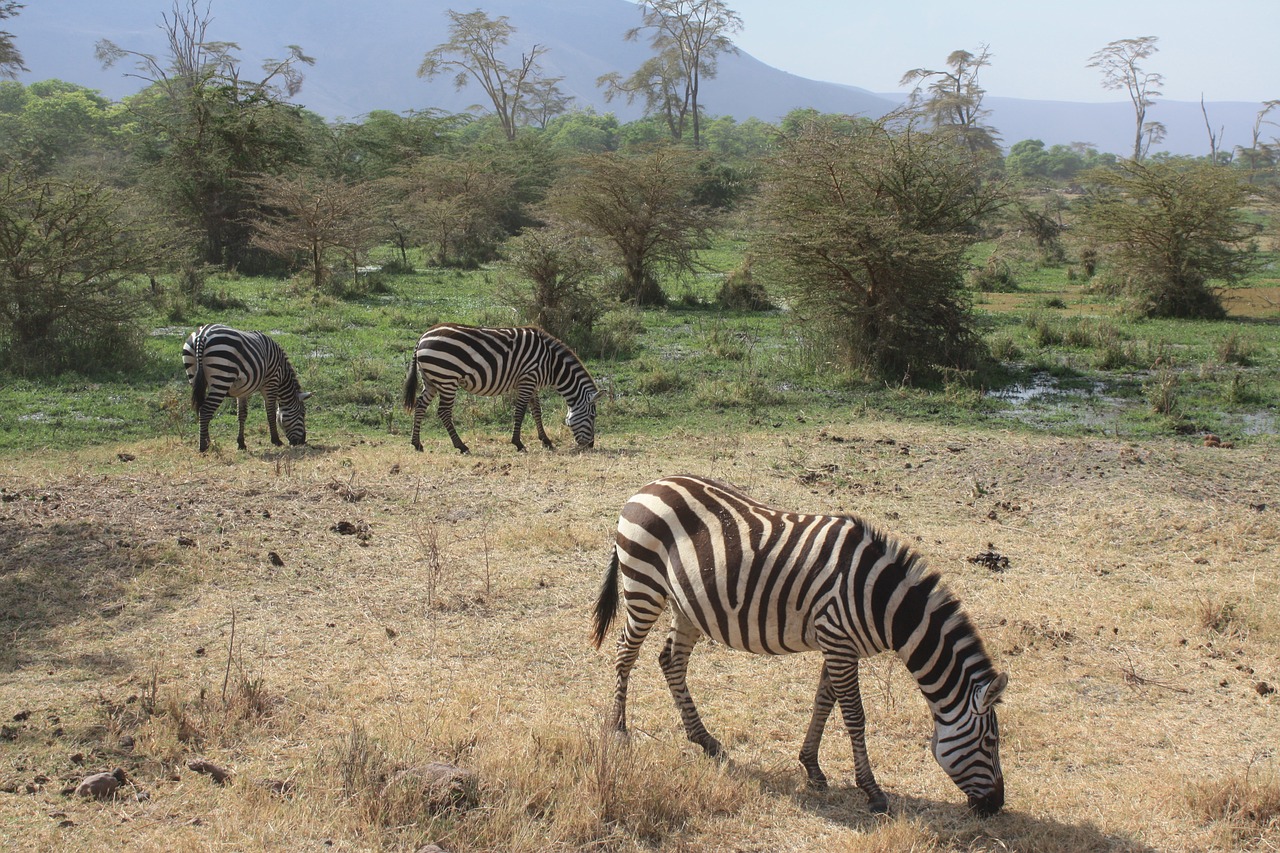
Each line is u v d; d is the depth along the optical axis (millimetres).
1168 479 10008
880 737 5312
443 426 12781
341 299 24016
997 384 15570
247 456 10750
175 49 56406
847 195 16625
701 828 4359
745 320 22062
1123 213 22750
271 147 31969
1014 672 6062
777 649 4590
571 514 8727
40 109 65875
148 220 17172
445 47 72188
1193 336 19578
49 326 15000
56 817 4055
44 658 5617
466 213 34875
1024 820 4504
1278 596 7234
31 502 8172
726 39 74250
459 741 4852
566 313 18000
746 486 9734
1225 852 4312
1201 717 5594
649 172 24000
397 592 6895
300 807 4191
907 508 9273
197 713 5031
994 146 60719
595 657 6105
